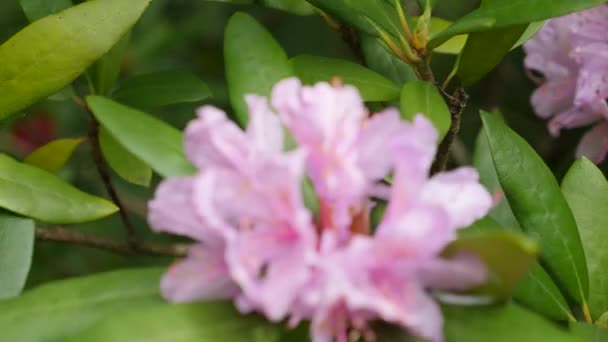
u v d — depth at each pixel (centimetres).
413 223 66
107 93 87
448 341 68
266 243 67
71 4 85
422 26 78
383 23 79
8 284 76
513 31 77
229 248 66
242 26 76
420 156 68
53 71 78
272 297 66
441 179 69
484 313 68
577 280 76
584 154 90
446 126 74
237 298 67
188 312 68
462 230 75
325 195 68
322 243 66
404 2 87
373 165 68
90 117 86
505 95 107
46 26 77
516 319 68
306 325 69
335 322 67
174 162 71
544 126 105
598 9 86
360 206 69
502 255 66
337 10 79
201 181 66
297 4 84
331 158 67
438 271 67
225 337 68
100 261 107
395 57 85
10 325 69
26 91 78
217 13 111
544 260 76
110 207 78
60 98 86
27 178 77
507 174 77
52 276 106
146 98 87
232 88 75
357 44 85
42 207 77
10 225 77
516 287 75
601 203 78
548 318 75
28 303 70
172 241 106
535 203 76
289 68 76
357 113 68
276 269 66
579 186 78
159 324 67
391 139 68
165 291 69
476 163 84
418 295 67
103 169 88
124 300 70
